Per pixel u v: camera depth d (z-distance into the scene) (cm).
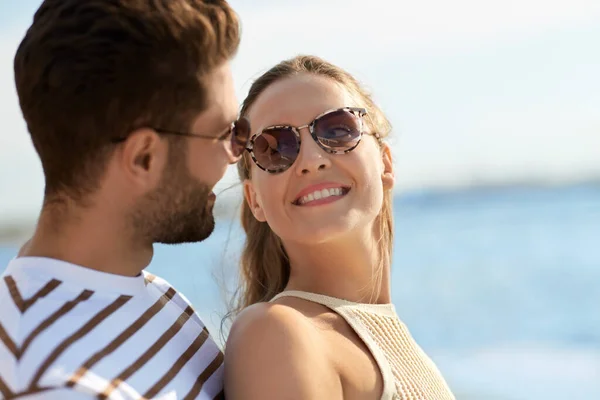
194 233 201
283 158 237
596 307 1230
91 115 177
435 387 249
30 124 179
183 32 186
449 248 1762
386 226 265
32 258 178
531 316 1206
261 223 284
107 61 176
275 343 207
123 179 183
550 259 1581
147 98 182
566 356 980
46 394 155
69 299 175
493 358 994
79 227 182
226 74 201
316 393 207
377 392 225
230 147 205
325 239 235
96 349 170
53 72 175
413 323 1216
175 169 191
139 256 192
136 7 181
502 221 2020
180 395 185
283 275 280
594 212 2022
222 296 323
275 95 243
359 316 240
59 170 179
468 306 1290
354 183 239
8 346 162
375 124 259
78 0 177
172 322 199
